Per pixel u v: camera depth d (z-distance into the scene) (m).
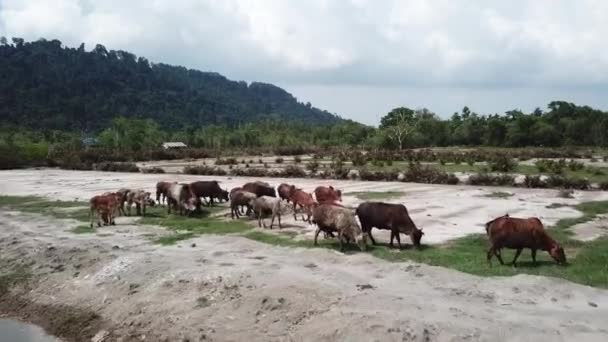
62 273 16.36
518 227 14.69
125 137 99.75
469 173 45.28
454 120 123.00
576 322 10.71
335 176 44.25
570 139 97.75
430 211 24.97
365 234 17.23
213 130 131.12
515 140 98.06
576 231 20.11
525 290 12.52
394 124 107.19
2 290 16.16
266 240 18.97
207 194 28.41
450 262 15.32
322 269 14.85
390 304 11.71
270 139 110.31
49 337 13.21
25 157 67.00
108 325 13.18
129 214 25.78
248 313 12.19
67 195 33.94
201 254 16.92
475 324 10.57
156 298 13.64
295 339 10.99
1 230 22.53
